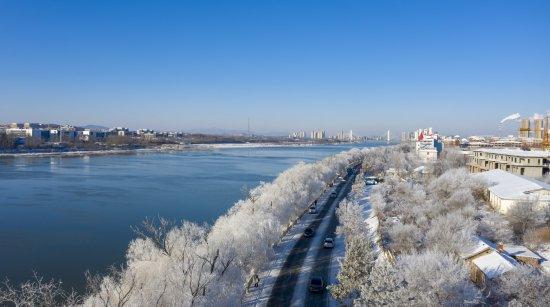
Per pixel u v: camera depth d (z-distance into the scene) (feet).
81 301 195.83
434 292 136.67
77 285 226.38
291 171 496.23
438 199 347.15
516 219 271.49
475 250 208.85
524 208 274.36
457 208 308.60
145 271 174.60
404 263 155.43
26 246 291.99
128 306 138.41
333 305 183.11
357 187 460.55
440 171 542.57
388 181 491.31
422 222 273.54
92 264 259.39
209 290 156.97
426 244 228.02
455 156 635.25
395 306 128.67
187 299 146.20
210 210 410.31
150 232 324.60
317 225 329.72
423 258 154.20
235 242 208.03
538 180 403.95
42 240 305.73
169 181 604.49
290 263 237.25
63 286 224.33
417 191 365.20
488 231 257.75
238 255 203.10
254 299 189.06
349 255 173.99
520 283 155.43
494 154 514.27
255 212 278.67
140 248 201.57
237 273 185.98
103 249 287.48
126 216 378.94
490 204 357.41
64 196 467.93
